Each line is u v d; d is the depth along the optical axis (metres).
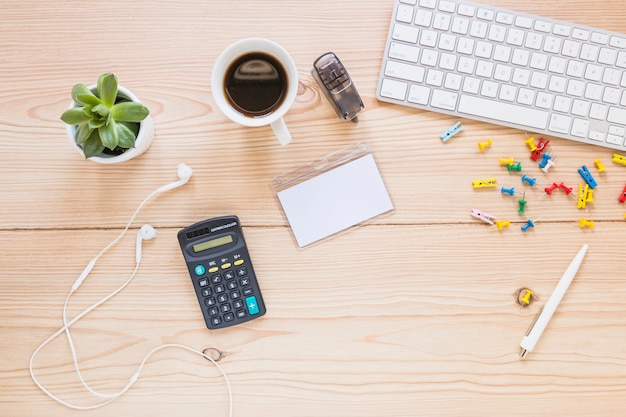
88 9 0.70
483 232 0.72
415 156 0.72
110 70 0.70
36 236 0.71
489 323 0.72
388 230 0.72
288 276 0.72
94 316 0.71
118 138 0.59
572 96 0.70
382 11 0.71
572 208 0.72
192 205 0.71
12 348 0.71
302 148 0.71
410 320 0.72
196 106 0.71
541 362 0.72
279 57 0.63
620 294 0.72
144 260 0.71
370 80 0.71
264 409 0.72
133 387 0.71
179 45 0.70
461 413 0.72
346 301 0.72
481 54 0.69
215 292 0.69
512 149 0.72
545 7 0.71
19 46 0.70
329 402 0.72
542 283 0.72
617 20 0.71
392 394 0.72
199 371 0.72
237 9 0.70
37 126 0.70
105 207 0.71
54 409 0.71
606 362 0.72
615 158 0.71
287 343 0.72
